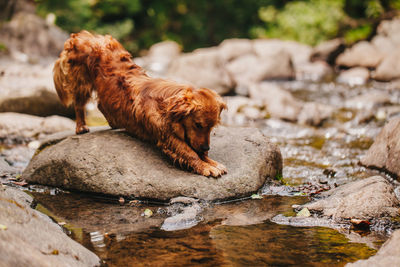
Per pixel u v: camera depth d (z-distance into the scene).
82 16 22.14
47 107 9.25
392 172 5.87
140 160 5.26
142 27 25.00
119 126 5.69
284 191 5.38
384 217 4.37
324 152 7.50
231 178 5.10
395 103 11.05
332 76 15.52
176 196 4.95
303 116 9.80
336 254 3.69
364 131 8.74
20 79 10.66
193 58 13.16
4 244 2.90
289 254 3.70
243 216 4.57
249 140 5.79
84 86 5.89
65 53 5.93
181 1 24.75
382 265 3.22
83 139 5.64
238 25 25.20
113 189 5.10
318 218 4.45
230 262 3.56
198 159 5.11
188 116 4.89
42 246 3.19
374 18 21.58
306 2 23.58
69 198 5.16
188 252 3.75
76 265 3.22
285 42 18.73
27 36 16.95
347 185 5.06
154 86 5.29
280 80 14.84
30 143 7.73
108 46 5.75
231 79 13.17
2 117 8.20
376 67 15.59
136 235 4.11
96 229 4.27
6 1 17.14
